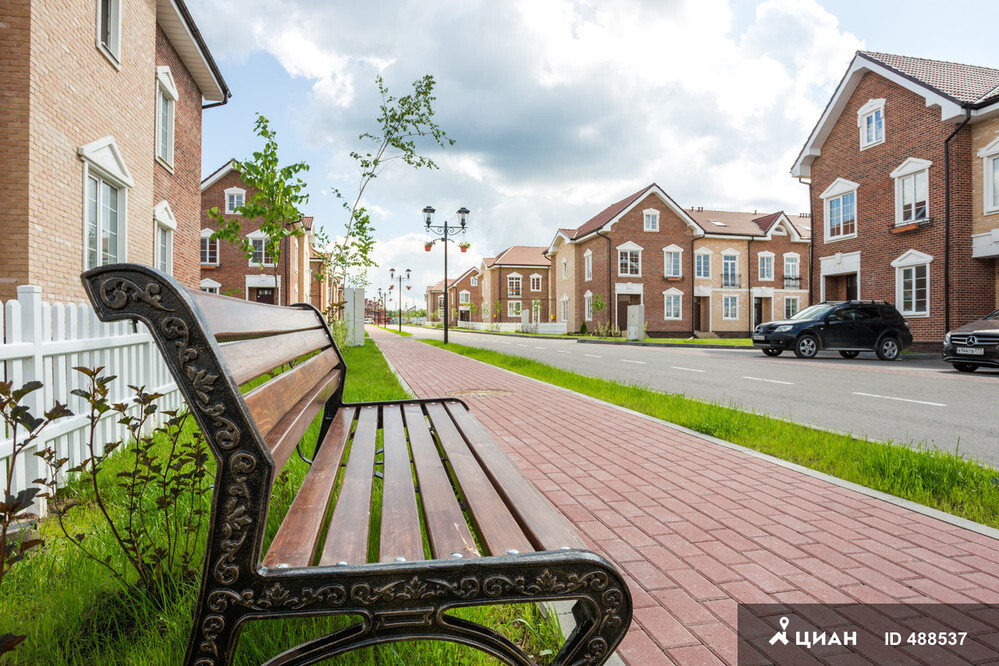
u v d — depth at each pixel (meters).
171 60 13.13
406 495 2.07
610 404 7.53
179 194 13.95
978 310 17.84
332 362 3.52
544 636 2.09
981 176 17.52
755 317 42.41
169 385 5.64
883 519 3.37
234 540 1.31
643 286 38.78
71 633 1.95
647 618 2.28
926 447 4.86
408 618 1.40
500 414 6.82
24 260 6.84
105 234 9.12
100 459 2.16
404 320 146.50
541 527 1.69
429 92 8.80
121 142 9.42
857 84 21.38
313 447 4.17
